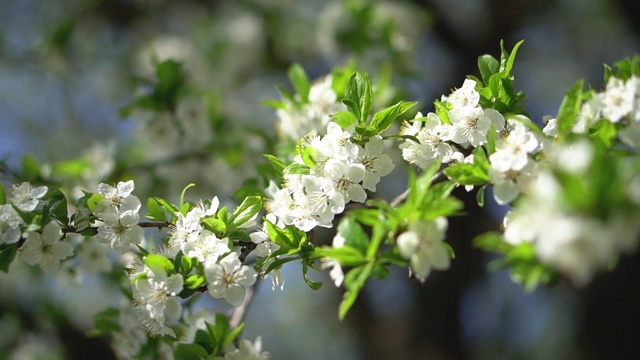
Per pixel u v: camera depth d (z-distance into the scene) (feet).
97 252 3.21
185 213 2.83
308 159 2.79
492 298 6.84
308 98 3.35
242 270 2.73
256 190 3.15
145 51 5.09
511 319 7.05
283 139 3.41
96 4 5.52
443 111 2.83
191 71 5.04
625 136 2.68
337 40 4.23
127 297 3.21
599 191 2.38
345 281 2.61
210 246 2.75
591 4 6.25
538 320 7.30
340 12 4.25
